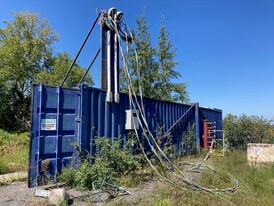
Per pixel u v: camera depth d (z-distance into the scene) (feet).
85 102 20.81
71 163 19.43
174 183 17.28
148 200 14.62
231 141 39.81
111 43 24.08
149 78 59.52
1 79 76.84
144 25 59.47
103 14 24.02
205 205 13.47
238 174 20.08
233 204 13.79
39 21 84.38
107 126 22.26
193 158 31.86
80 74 78.84
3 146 32.40
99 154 20.31
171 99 61.00
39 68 86.43
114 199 15.05
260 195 15.21
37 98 18.56
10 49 76.33
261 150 24.50
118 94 23.53
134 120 24.26
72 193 15.88
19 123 82.58
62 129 19.44
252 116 39.58
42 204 13.62
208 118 39.99
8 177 19.49
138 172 21.03
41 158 18.28
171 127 30.55
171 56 61.11
